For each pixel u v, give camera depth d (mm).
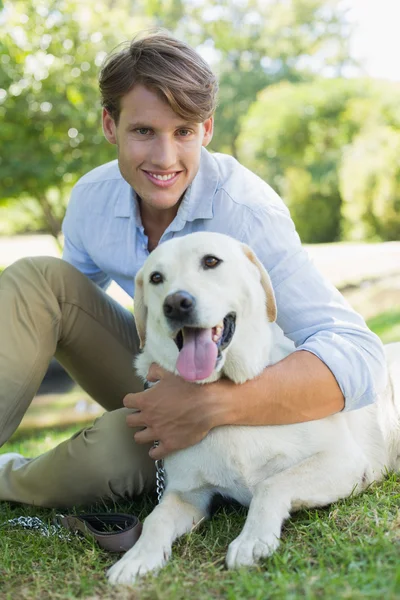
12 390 2965
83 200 3334
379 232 14102
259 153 16750
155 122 2803
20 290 3004
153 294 2730
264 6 19062
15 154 10680
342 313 2887
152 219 3178
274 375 2629
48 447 5023
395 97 15734
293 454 2680
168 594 2072
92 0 11828
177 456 2748
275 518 2402
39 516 2994
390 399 3266
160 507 2631
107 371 3371
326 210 15539
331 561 2182
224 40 18547
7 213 21078
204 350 2498
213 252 2648
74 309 3170
